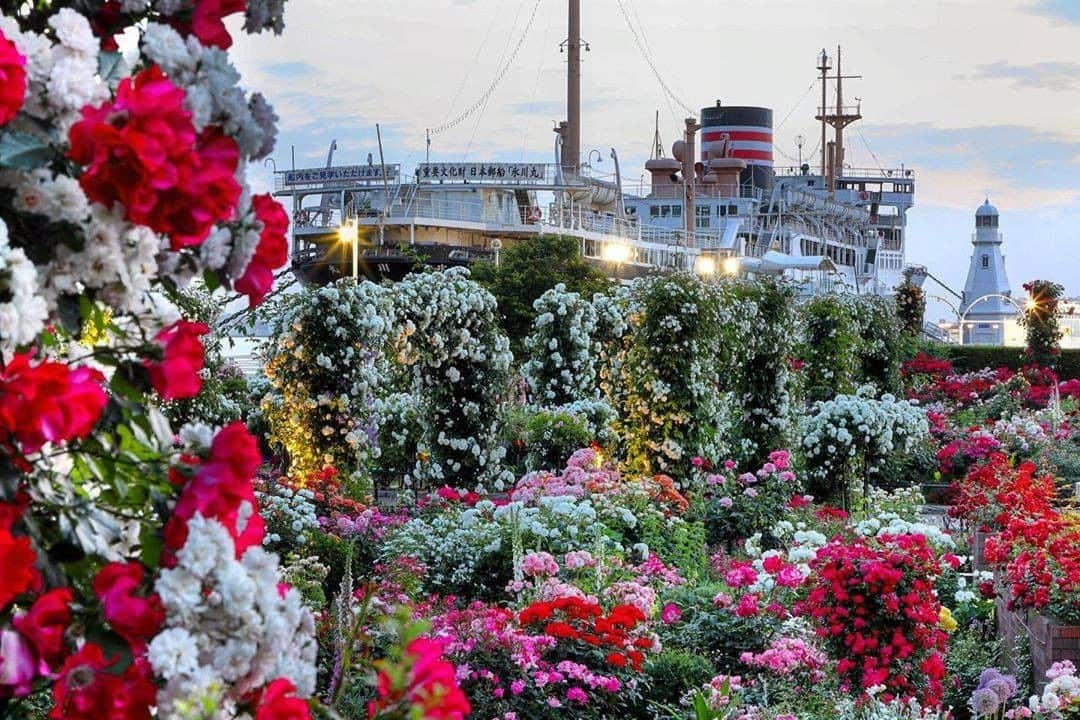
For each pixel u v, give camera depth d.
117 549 2.88
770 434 23.67
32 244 2.64
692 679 9.60
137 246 2.67
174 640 2.54
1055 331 48.41
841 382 28.92
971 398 36.56
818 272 90.81
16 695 2.55
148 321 2.96
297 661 2.83
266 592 2.70
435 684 2.99
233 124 2.73
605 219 74.31
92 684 2.54
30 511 2.75
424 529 13.73
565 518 13.78
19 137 2.53
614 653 9.06
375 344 17.59
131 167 2.53
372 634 8.51
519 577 10.65
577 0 77.06
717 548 17.20
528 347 25.83
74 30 2.63
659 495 16.78
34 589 2.61
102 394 2.64
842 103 119.12
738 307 22.97
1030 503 14.23
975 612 13.44
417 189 67.88
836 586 10.10
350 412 17.34
